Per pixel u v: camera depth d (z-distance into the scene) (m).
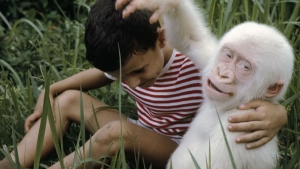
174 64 1.38
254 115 1.19
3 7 2.44
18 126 1.58
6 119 1.61
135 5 1.21
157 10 1.24
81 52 1.99
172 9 1.27
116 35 1.26
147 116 1.48
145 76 1.31
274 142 1.25
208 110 1.25
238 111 1.21
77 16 2.26
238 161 1.19
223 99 1.19
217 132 1.21
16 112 1.58
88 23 1.30
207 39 1.34
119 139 1.31
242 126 1.18
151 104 1.43
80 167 1.32
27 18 2.36
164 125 1.44
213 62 1.26
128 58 1.27
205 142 1.22
